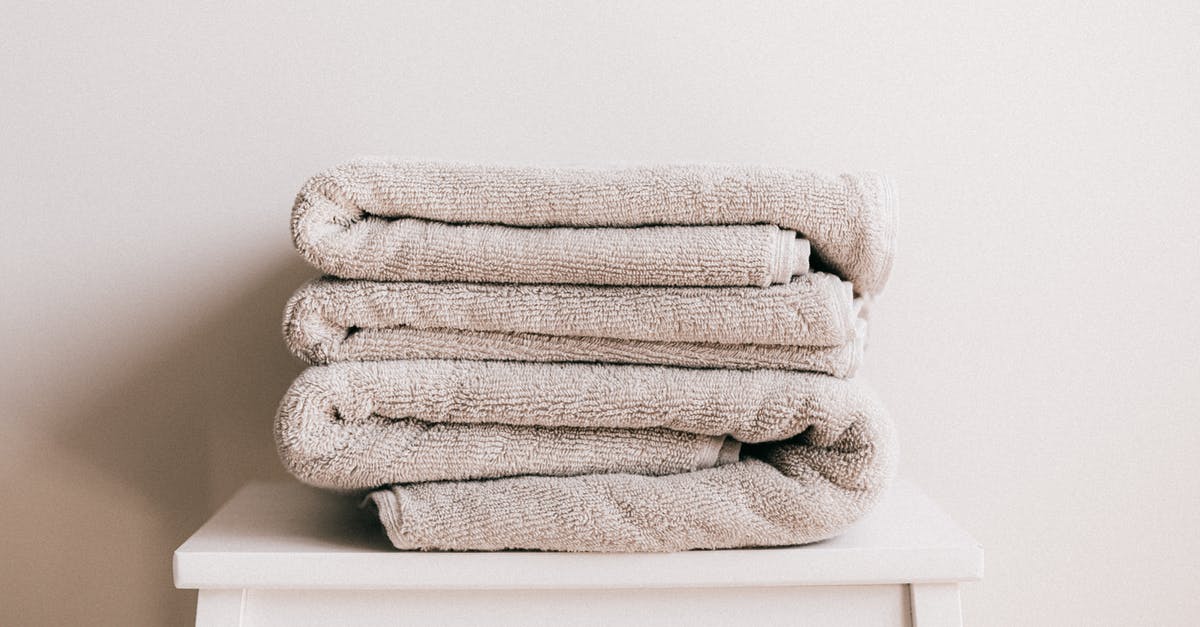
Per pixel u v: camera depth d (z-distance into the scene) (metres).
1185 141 0.85
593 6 0.84
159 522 0.87
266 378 0.86
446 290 0.59
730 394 0.58
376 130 0.84
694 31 0.84
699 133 0.85
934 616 0.59
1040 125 0.85
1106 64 0.85
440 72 0.84
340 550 0.59
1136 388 0.87
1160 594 0.88
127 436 0.86
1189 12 0.84
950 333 0.87
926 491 0.88
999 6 0.85
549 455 0.60
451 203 0.59
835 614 0.60
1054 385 0.87
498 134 0.85
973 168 0.85
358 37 0.84
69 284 0.85
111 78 0.83
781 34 0.84
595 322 0.58
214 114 0.84
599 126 0.85
